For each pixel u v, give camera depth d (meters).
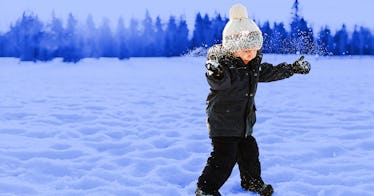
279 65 3.66
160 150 5.10
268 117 7.15
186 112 7.55
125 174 4.41
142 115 7.29
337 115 7.41
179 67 16.84
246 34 3.38
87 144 5.41
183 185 4.22
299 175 4.32
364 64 17.89
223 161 3.52
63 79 12.95
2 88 10.81
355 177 4.26
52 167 4.52
